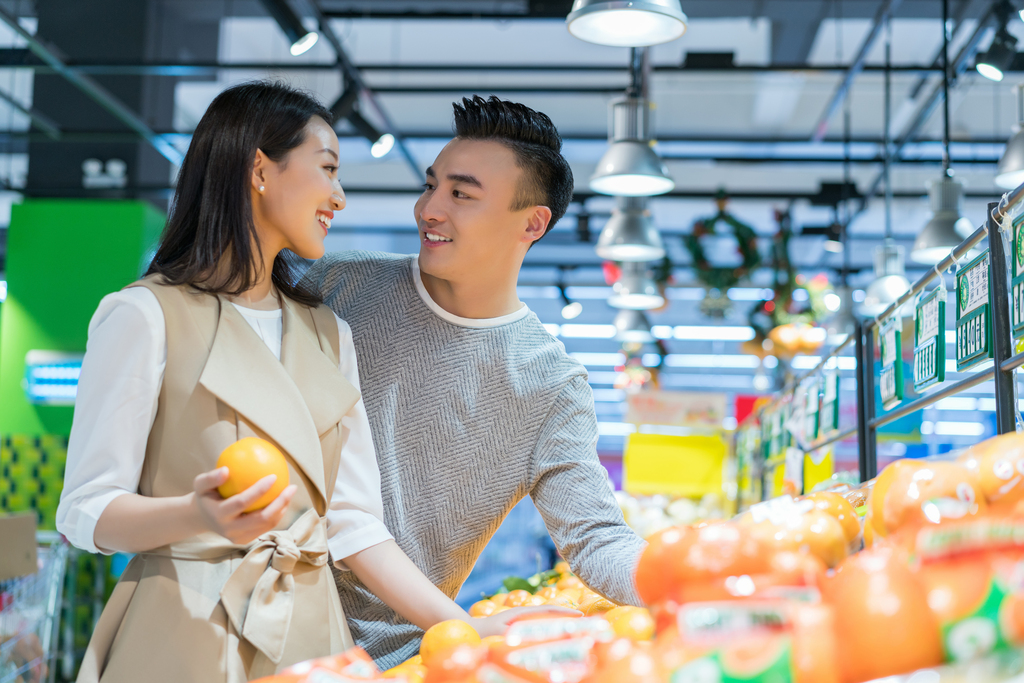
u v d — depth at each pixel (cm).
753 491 554
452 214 181
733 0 684
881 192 996
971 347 184
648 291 748
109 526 124
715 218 794
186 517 118
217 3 725
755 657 81
